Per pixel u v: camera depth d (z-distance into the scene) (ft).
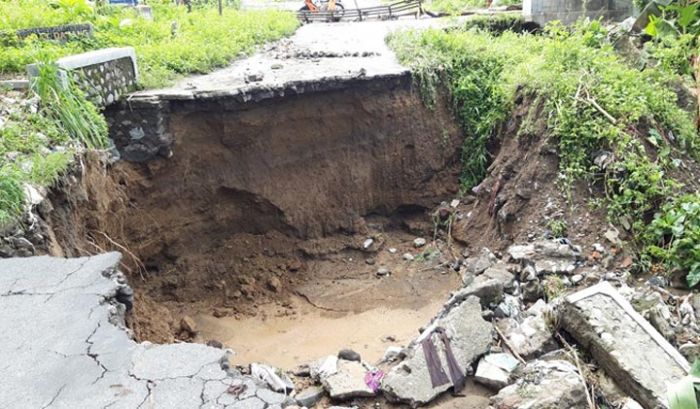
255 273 25.23
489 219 24.35
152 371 8.79
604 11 37.70
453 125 28.58
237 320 22.88
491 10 44.45
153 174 22.39
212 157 23.88
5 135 16.21
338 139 26.84
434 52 29.19
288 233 26.32
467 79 28.12
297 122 25.46
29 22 28.02
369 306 22.99
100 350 9.19
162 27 33.06
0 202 13.46
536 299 16.94
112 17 33.12
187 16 39.06
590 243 18.47
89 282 11.04
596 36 29.63
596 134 20.15
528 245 19.30
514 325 14.89
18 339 9.36
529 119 23.25
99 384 8.46
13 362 8.84
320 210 26.86
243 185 24.75
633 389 12.15
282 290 24.85
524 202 21.70
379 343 19.76
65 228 15.89
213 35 32.58
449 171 28.84
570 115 21.12
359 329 21.13
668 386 11.06
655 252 16.92
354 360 14.30
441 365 13.14
